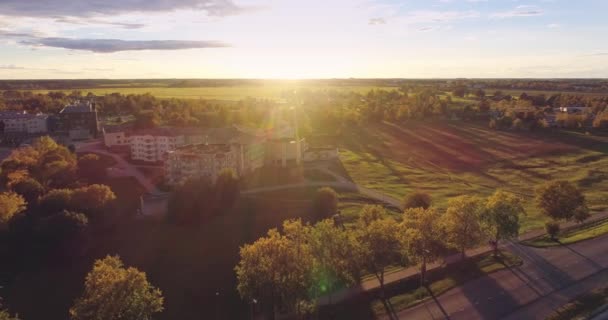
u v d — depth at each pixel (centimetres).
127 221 13538
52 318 9119
